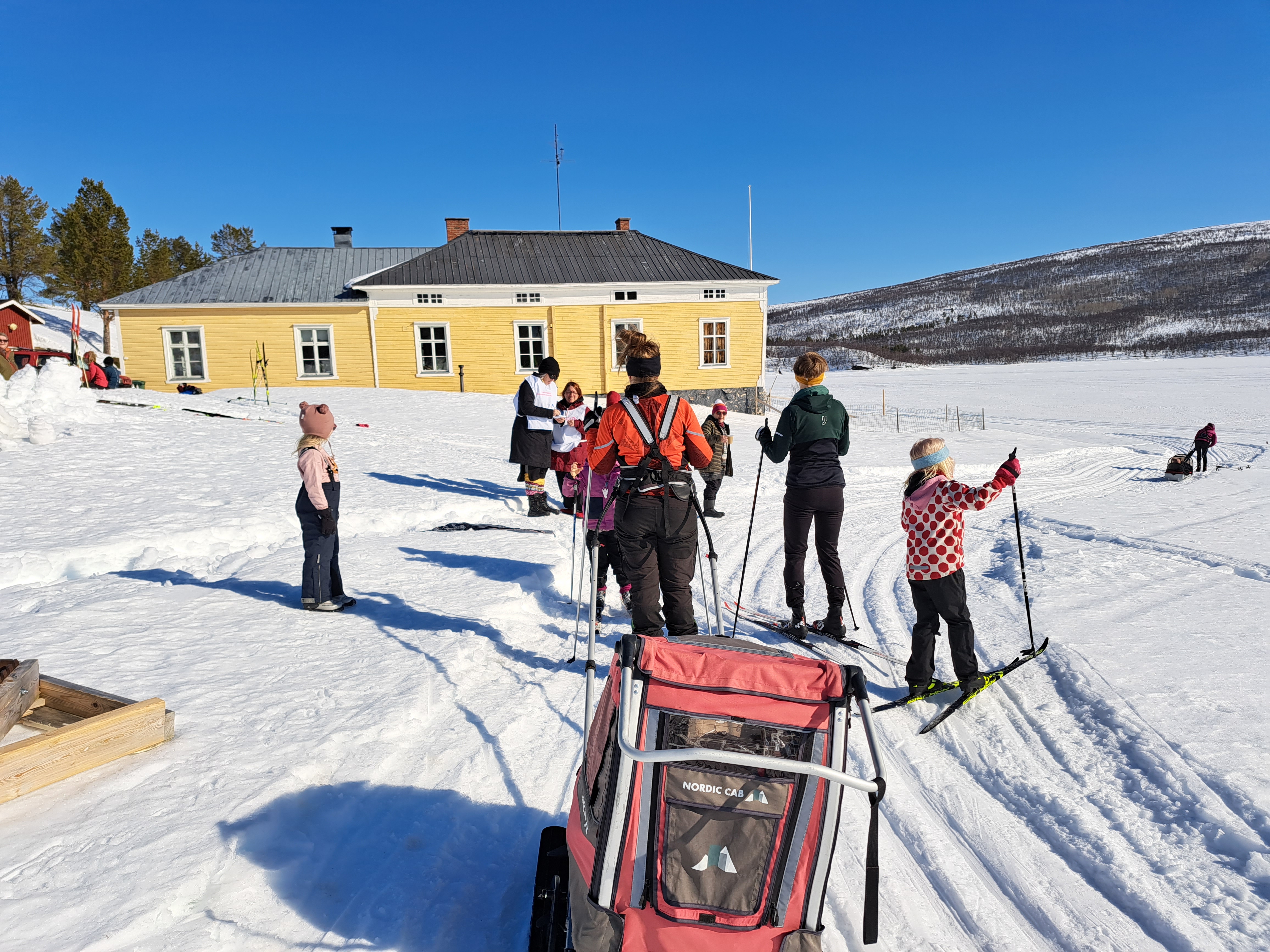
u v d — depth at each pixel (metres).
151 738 3.39
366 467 12.09
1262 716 4.16
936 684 4.59
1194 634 5.56
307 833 2.96
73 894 2.41
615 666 2.31
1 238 47.78
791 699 2.11
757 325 28.47
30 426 10.95
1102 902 2.84
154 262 56.50
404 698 4.08
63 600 5.48
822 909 2.11
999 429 33.34
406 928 2.55
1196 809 3.30
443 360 26.78
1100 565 7.80
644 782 2.04
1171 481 18.06
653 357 4.10
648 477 4.00
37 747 3.00
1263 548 8.94
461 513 9.66
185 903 2.48
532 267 27.78
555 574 7.13
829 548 5.55
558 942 2.27
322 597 5.51
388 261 29.30
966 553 9.14
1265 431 31.42
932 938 2.65
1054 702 4.54
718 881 2.06
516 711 4.25
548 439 9.88
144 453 11.21
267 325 25.64
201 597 5.70
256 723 3.69
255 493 9.23
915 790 3.66
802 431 5.47
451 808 3.28
